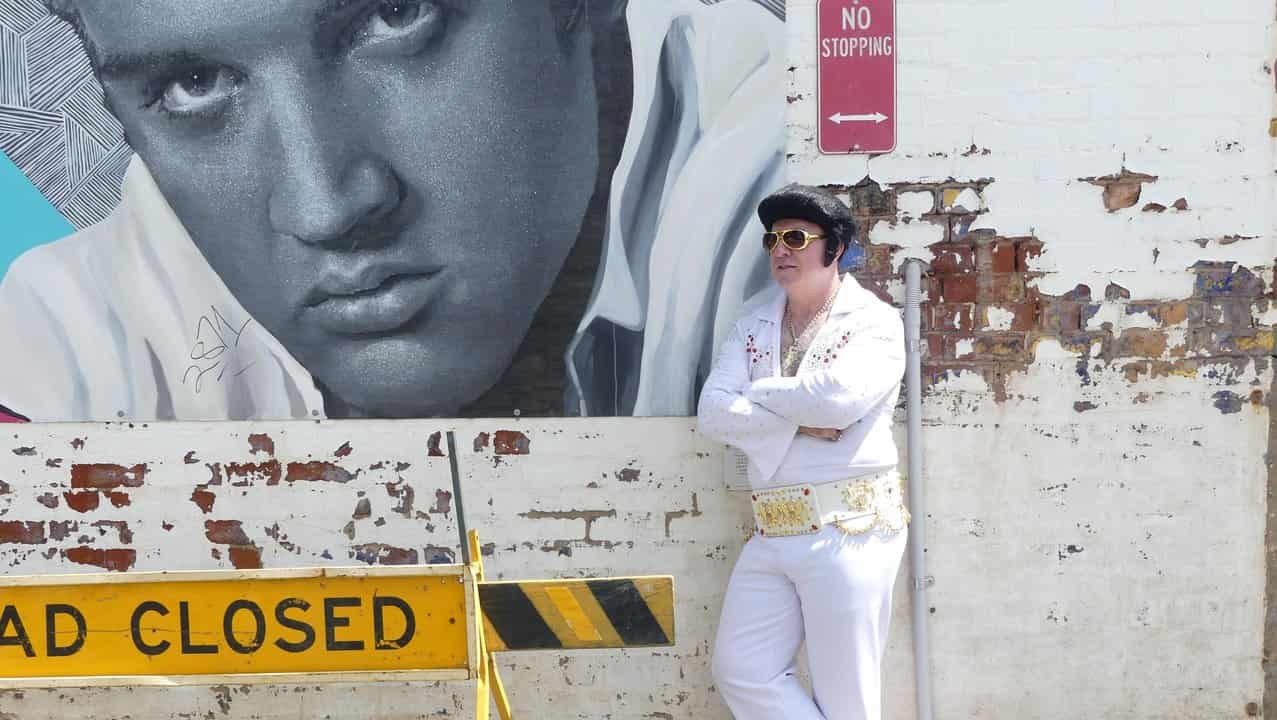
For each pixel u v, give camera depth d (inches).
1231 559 138.6
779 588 125.0
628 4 134.0
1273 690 139.8
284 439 138.9
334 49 134.5
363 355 137.9
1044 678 140.4
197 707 143.2
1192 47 134.0
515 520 139.9
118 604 108.4
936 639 140.5
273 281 137.2
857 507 120.4
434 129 135.2
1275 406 137.1
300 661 108.2
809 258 122.4
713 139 135.1
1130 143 135.1
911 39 134.4
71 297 137.3
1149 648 139.6
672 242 136.0
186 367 138.0
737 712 127.9
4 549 139.9
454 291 137.1
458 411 138.6
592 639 109.3
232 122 135.3
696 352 136.9
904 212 136.1
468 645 106.3
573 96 134.9
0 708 142.7
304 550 140.3
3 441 138.6
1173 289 136.6
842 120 135.0
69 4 134.3
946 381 137.9
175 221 136.6
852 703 122.3
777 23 134.0
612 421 138.3
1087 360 137.2
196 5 133.8
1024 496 138.7
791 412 118.5
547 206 136.1
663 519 139.6
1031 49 134.3
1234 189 135.4
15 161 135.9
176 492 139.5
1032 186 135.7
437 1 133.9
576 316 137.3
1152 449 138.0
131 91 135.2
